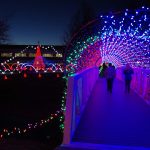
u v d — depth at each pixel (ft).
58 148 21.85
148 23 43.29
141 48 66.54
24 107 77.51
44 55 234.38
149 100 46.98
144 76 53.62
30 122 60.13
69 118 24.11
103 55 121.49
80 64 58.23
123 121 32.73
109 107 42.45
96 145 22.31
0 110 74.49
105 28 48.65
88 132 27.94
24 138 49.08
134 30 49.37
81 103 38.24
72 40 50.49
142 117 34.96
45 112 70.49
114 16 40.14
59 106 77.66
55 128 54.19
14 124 58.80
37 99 90.53
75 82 28.78
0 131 53.88
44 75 145.79
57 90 106.42
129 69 59.93
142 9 35.63
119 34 55.36
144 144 24.36
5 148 42.24
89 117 34.99
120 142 24.84
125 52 93.30
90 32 50.08
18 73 146.61
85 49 62.03
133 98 52.54
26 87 115.14
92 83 74.18
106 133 27.66
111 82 58.90
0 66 157.89
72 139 25.48
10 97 95.40
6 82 124.06
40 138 48.44
